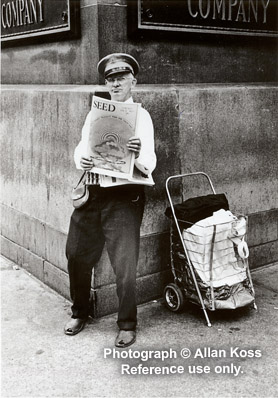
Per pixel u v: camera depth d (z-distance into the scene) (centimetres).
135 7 426
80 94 421
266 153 529
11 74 561
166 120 448
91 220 392
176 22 453
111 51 427
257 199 530
